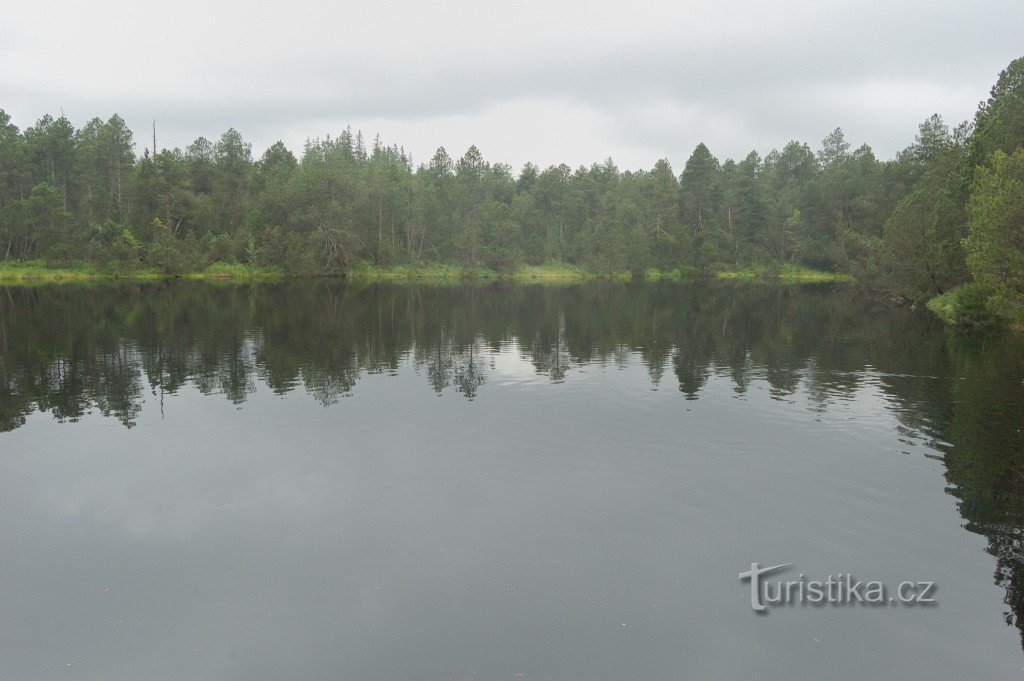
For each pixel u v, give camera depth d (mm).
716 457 13289
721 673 6602
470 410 17469
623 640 7180
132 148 118375
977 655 6879
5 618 7793
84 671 6816
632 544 9398
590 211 141125
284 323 39406
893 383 21125
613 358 26828
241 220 111312
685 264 118000
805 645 7062
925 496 11094
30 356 26547
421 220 119312
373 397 19109
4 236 95125
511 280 114438
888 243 61062
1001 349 28875
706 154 121812
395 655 6957
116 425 16016
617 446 14094
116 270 90812
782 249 120688
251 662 6895
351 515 10523
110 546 9555
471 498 11180
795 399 18734
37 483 12094
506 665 6762
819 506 10695
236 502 11125
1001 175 32188
